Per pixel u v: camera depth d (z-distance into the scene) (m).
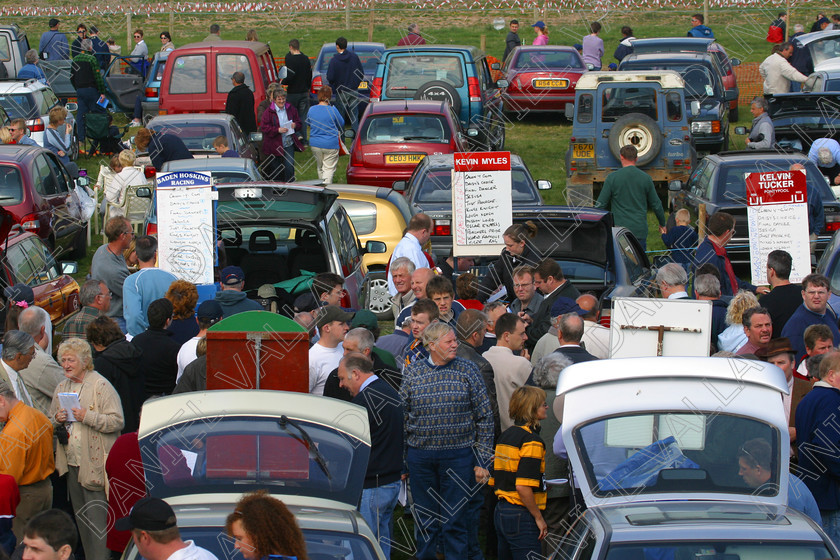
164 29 48.06
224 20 49.69
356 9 50.53
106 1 51.75
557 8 48.59
